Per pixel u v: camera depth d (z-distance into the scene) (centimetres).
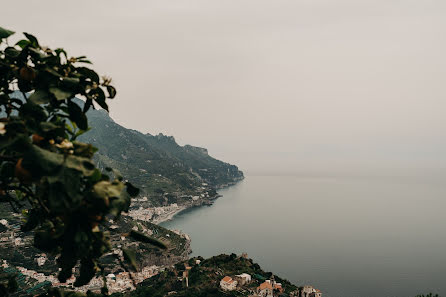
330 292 17250
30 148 228
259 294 10850
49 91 287
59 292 294
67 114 315
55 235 248
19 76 299
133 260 268
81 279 285
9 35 304
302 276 19738
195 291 10788
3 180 282
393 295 17088
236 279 12125
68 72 313
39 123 272
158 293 10550
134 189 278
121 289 12125
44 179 232
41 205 279
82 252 249
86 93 307
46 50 321
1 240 16412
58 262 274
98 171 258
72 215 248
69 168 226
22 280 11219
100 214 253
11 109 312
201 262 14850
